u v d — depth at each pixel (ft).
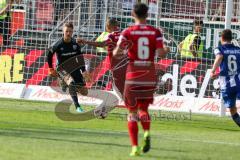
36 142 91.35
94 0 177.06
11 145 86.94
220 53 119.44
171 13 172.96
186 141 101.04
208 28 164.76
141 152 84.58
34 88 159.63
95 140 96.63
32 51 164.25
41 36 176.24
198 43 157.89
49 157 78.18
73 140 95.50
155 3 171.73
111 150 86.58
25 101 157.17
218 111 148.25
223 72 119.85
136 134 82.64
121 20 174.29
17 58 165.07
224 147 95.66
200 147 94.32
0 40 175.11
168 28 169.68
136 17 83.41
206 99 149.18
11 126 110.01
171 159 81.15
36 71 162.71
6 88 161.79
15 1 180.55
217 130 121.60
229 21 146.30
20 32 176.96
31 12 180.14
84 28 176.96
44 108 143.23
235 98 120.47
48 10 181.47
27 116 127.24
